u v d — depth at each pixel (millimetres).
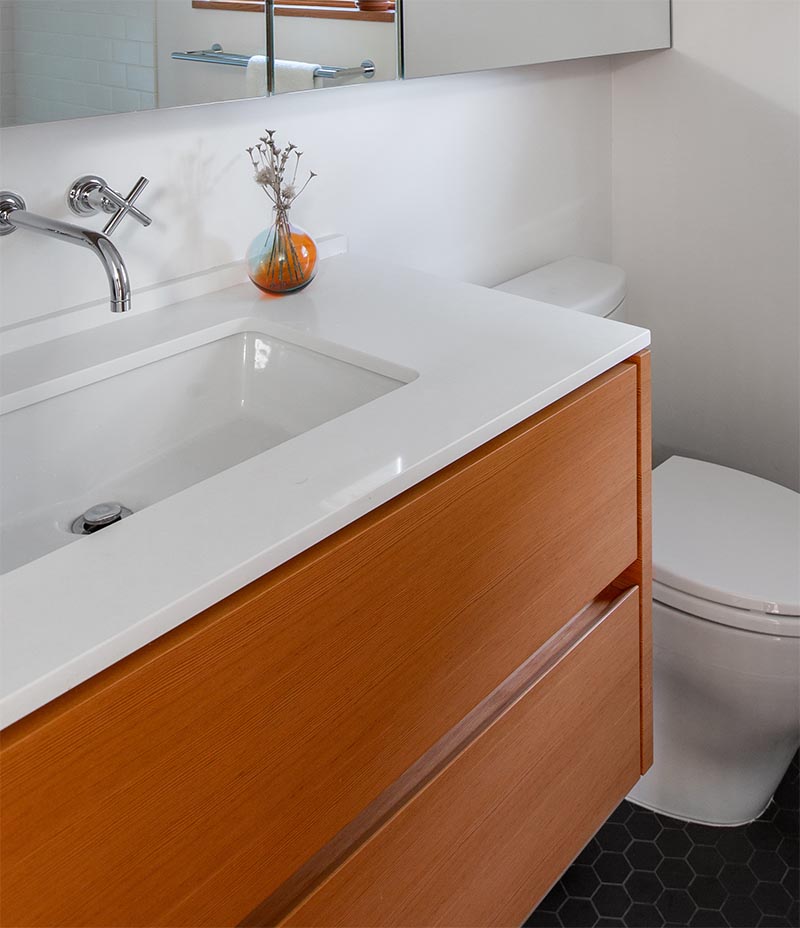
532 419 1059
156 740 727
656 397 2244
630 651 1339
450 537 963
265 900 894
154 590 729
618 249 2195
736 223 1998
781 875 1590
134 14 1096
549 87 1889
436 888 1060
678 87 1989
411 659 953
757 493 1722
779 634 1453
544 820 1222
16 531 1028
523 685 1147
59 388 1070
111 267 995
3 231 1111
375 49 1360
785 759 1687
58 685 654
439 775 1022
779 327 2008
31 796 654
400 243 1657
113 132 1200
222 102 1247
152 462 1160
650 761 1472
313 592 827
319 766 875
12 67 1012
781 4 1816
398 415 987
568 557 1159
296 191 1449
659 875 1603
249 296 1328
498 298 1312
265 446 1179
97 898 711
